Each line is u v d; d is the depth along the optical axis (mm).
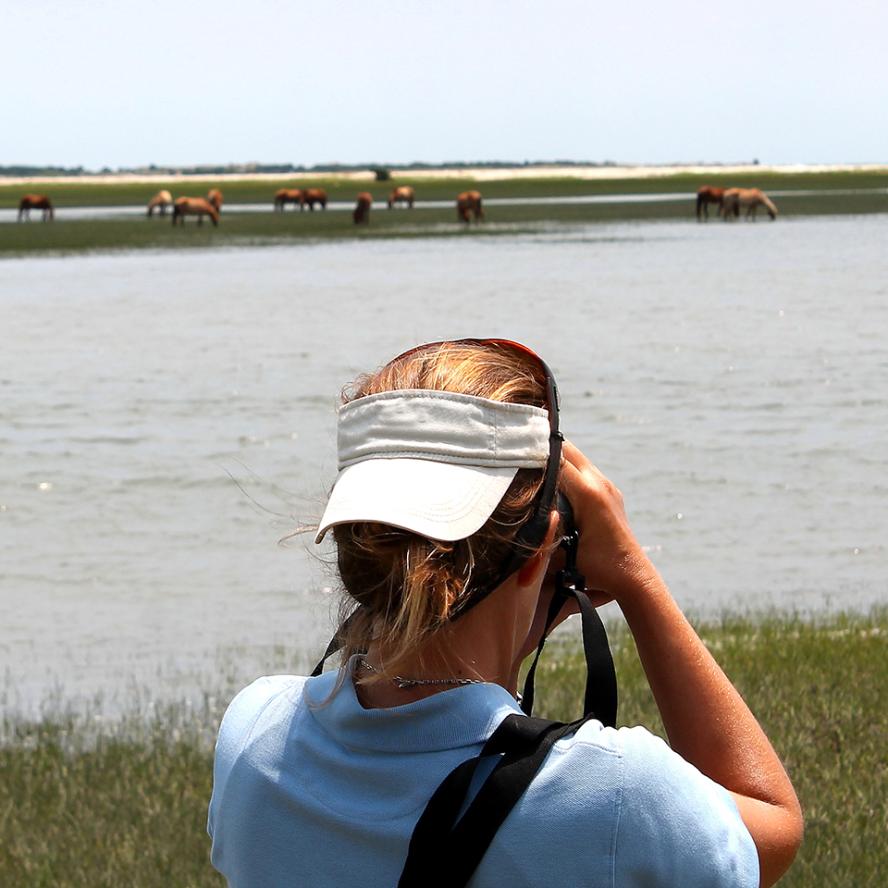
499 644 6000
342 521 5754
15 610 36125
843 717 23016
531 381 6055
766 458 53656
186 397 69438
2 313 113938
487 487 5773
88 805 21000
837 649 28844
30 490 50031
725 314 105312
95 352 88000
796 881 16531
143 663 31391
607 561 6406
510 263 166000
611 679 5988
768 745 6246
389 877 5641
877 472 51188
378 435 5910
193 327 101938
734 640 30094
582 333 94562
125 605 36344
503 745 5598
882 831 18125
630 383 72125
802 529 43656
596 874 5418
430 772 5660
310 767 5938
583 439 57625
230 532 44000
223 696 28734
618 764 5520
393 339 92438
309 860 5828
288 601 36531
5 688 29578
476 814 5457
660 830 5465
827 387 70000
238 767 6113
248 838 5965
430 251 193750
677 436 58000
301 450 56062
